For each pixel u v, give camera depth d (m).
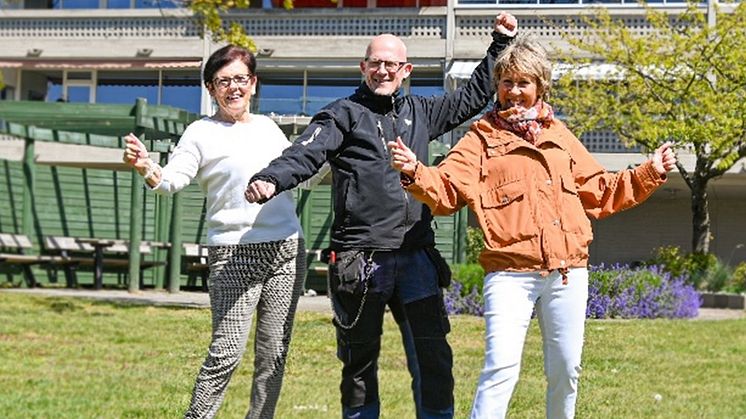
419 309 5.51
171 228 20.72
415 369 5.70
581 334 5.06
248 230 5.57
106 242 20.59
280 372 5.72
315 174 5.76
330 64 30.23
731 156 21.86
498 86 5.20
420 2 30.94
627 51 23.62
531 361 10.80
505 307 4.95
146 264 21.11
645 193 5.26
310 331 12.65
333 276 5.54
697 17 23.84
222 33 17.28
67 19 31.28
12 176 21.61
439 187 4.96
